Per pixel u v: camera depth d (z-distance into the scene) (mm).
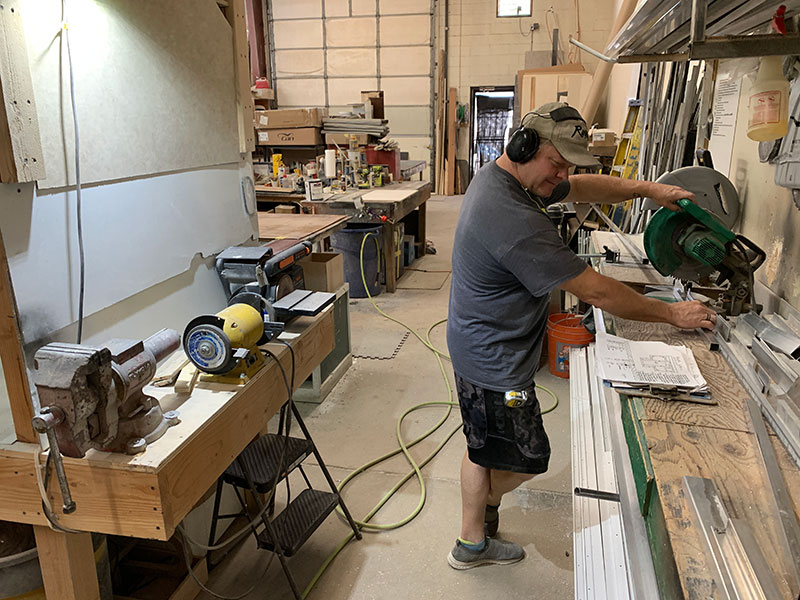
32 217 1230
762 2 1392
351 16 9734
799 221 1733
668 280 2158
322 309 1934
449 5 9531
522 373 1631
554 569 1924
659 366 1438
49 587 1331
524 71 7727
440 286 5117
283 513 1936
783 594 797
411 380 3291
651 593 1128
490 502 1959
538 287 1466
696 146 2795
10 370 1224
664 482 1020
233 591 1857
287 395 1720
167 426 1286
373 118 5953
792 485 1003
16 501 1255
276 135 5707
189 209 1831
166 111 1678
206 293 1957
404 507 2240
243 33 2072
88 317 1428
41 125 1231
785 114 1604
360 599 1819
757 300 2012
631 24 1676
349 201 4512
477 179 1577
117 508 1195
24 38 1156
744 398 1307
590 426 1949
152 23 1589
